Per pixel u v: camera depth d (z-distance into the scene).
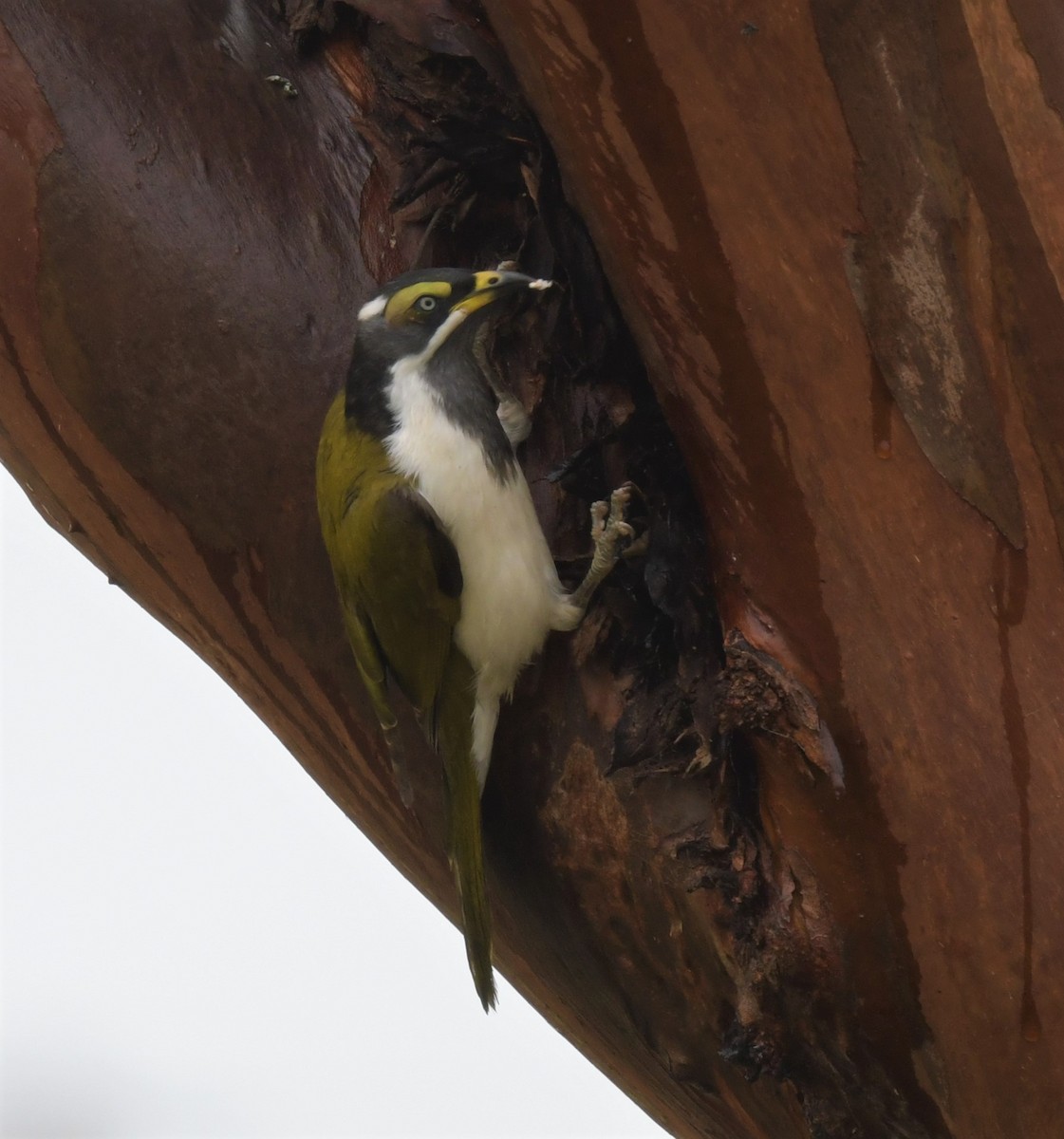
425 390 8.29
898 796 6.54
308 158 8.54
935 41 5.89
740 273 6.21
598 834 7.71
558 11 5.93
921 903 6.65
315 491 8.49
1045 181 5.95
